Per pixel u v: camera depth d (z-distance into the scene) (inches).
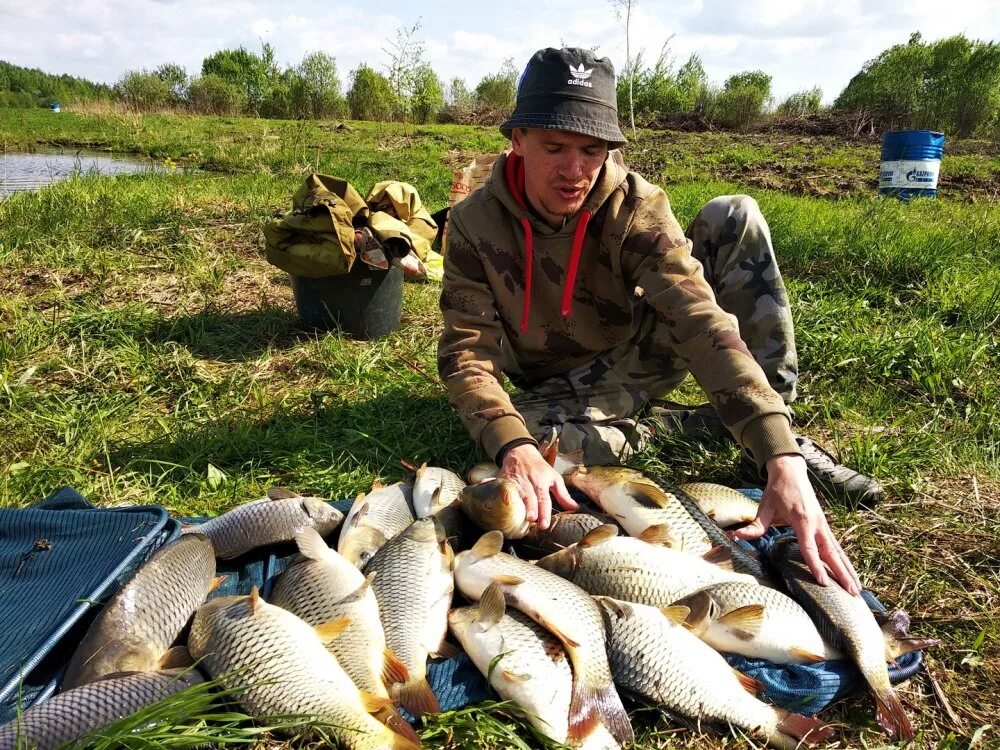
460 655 91.6
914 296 240.4
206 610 87.7
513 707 83.5
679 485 121.6
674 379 146.2
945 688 95.1
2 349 188.5
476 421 111.1
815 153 649.0
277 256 196.2
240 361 197.0
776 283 136.6
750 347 140.0
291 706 79.0
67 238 291.0
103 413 163.0
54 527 106.9
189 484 141.5
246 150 631.8
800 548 95.7
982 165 598.5
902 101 914.1
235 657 82.4
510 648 85.7
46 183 500.1
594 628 87.6
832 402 170.6
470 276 126.3
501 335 128.3
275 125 950.4
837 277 255.4
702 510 113.3
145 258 274.7
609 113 109.7
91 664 81.4
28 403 168.1
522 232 125.3
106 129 893.8
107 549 100.7
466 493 106.3
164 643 87.6
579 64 107.3
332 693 78.7
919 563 118.4
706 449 148.4
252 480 142.6
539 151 111.7
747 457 137.2
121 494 136.3
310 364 193.2
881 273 257.0
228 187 417.7
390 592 94.0
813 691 88.8
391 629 90.9
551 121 107.3
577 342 137.5
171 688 78.5
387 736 75.9
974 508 132.3
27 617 89.6
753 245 135.6
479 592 95.3
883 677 88.0
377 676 83.9
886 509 131.9
